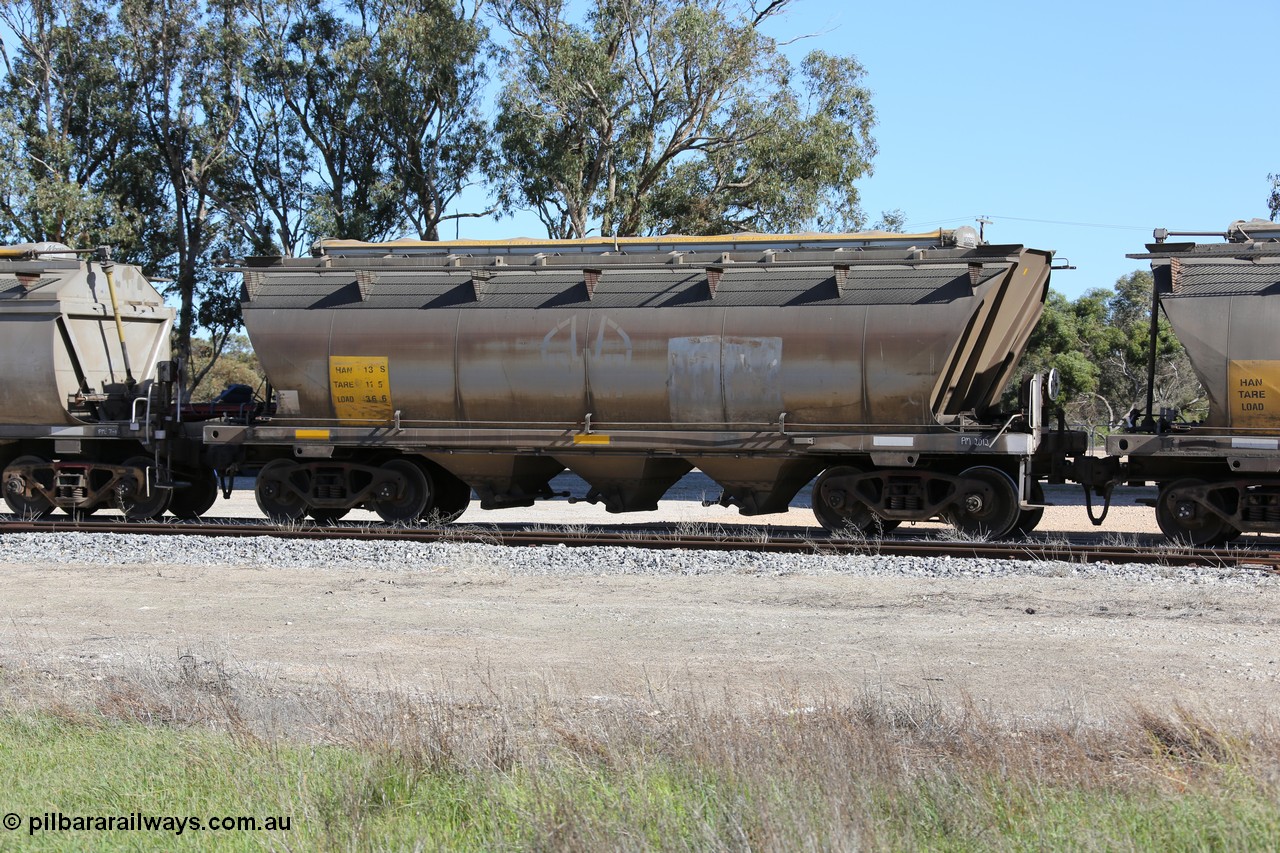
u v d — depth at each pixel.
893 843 5.36
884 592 12.82
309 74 45.41
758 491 17.38
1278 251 15.23
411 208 45.66
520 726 7.28
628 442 17.20
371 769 6.41
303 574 14.51
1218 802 5.49
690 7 38.97
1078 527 21.05
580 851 5.32
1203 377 15.35
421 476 18.72
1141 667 9.21
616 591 13.14
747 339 16.67
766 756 6.27
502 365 17.62
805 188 41.31
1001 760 6.19
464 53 44.12
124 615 11.96
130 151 46.00
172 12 44.97
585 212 41.56
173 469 20.33
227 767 6.63
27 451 20.70
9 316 19.59
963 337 16.09
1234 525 15.30
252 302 18.78
